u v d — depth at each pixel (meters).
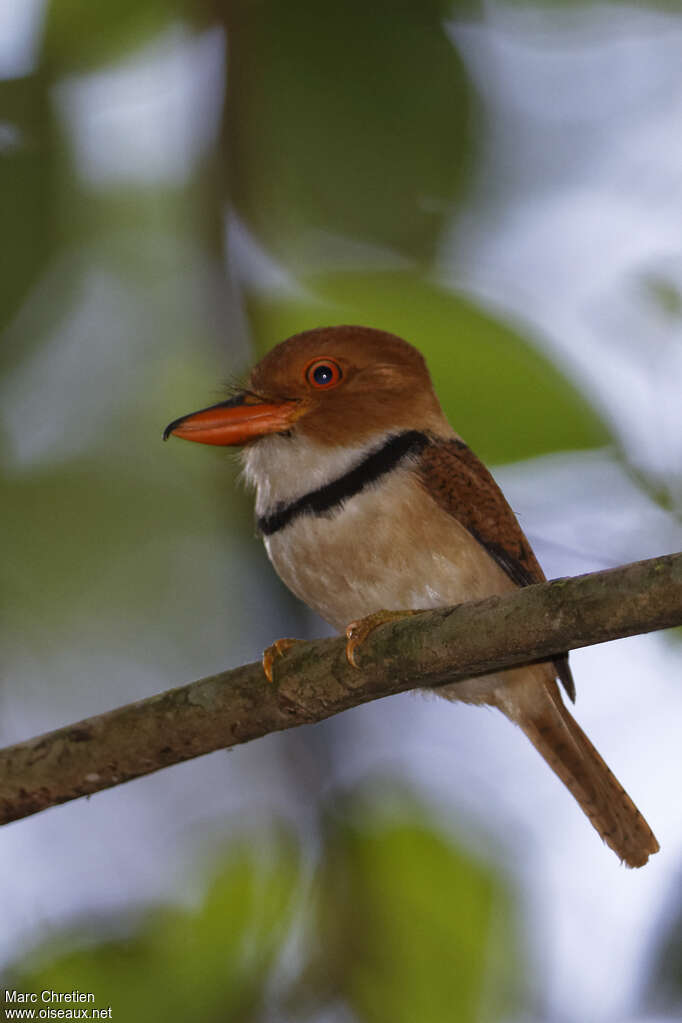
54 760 8.03
